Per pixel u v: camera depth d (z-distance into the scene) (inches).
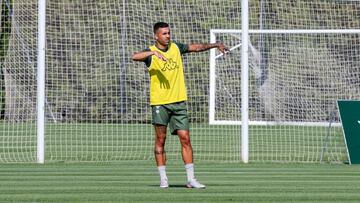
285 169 1451.8
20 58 2263.8
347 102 1574.8
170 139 2074.3
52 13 2481.5
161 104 1110.4
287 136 2209.6
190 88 2481.5
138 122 2465.6
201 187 1127.0
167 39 1109.1
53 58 2466.8
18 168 1451.8
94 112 2470.5
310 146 1977.1
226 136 2193.7
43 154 1569.9
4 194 1064.8
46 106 2442.2
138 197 1029.2
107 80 2465.6
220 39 2512.3
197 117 2491.4
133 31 2471.7
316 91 2541.8
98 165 1521.9
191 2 2508.6
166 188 1129.4
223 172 1393.9
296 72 2539.4
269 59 2529.5
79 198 1021.2
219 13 2532.0
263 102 2480.3
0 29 2210.9
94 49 2475.4
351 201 1005.8
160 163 1138.0
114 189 1120.2
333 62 2583.7
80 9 2477.9
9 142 2007.9
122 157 1728.6
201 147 1935.3
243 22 1593.3
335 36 2630.4
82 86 2466.8
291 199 1018.7
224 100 2482.8
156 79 1109.7
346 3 2699.3
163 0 2491.4
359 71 2630.4
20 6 2228.1
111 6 2475.4
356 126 1565.0
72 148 1908.2
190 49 1127.0
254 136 2208.4
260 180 1256.2
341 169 1448.1
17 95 2284.7
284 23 2625.5
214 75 2244.1
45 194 1064.8
